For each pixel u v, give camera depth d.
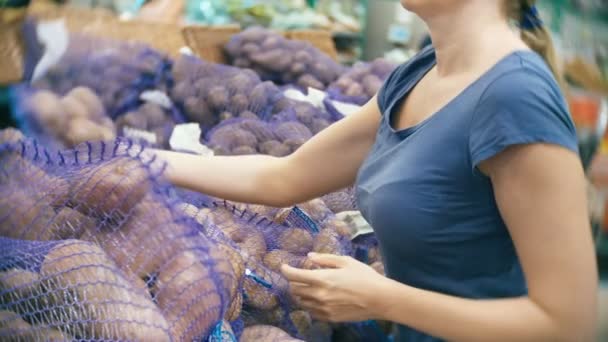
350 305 0.89
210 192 1.17
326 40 2.74
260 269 0.98
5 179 0.83
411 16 4.75
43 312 0.73
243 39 2.30
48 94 1.33
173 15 2.38
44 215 0.82
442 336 0.86
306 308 0.94
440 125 0.89
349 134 1.18
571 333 0.79
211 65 1.96
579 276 0.78
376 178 0.98
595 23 1.80
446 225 0.89
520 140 0.78
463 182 0.87
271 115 1.88
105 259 0.75
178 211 0.76
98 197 0.78
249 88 1.91
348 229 1.19
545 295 0.80
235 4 3.80
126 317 0.70
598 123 1.66
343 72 2.35
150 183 0.77
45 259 0.75
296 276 0.91
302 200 1.21
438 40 0.95
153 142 1.59
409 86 1.05
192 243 0.74
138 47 1.81
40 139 1.18
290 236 1.08
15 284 0.75
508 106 0.80
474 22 0.91
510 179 0.81
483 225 0.89
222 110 1.86
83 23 1.62
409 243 0.93
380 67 2.27
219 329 0.81
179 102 1.87
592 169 1.64
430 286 0.95
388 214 0.93
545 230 0.79
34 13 1.40
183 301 0.72
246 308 0.99
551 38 0.97
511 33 0.92
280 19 4.18
